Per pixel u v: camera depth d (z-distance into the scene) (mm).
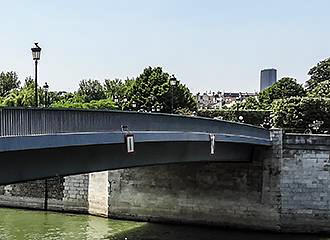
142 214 45656
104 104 89875
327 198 42719
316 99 71375
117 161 25484
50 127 19859
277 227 42406
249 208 43312
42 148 19016
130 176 46062
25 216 46281
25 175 19750
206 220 44250
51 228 41031
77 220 44906
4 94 139125
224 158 38094
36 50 27578
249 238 39750
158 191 45406
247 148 42250
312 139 43062
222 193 44000
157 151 29078
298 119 71312
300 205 42719
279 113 72875
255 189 43250
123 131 23891
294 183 42812
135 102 90375
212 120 33750
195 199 44562
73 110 21109
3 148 17328
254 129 40562
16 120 18188
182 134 28891
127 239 37812
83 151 22844
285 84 116250
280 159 42906
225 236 40281
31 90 87500
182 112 83438
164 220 45094
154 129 27125
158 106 88688
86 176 47812
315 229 42531
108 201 46406
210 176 44406
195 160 33438
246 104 116562
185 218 44688
